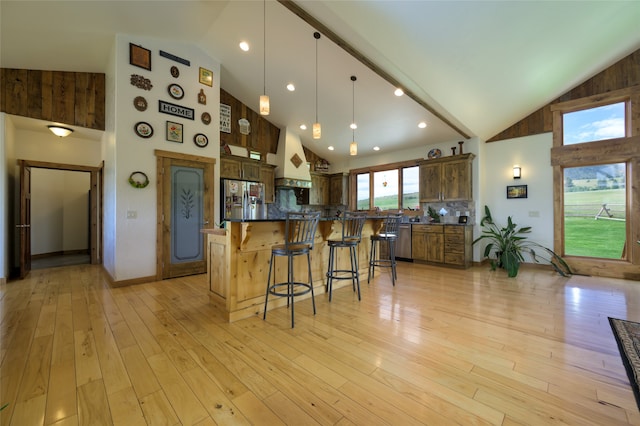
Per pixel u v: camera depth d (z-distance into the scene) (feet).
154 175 12.92
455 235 16.81
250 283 8.95
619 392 5.12
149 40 12.78
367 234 13.96
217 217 14.99
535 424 4.33
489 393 5.08
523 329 7.88
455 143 18.81
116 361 6.10
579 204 15.80
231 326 8.04
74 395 4.95
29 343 6.89
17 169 14.53
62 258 19.11
